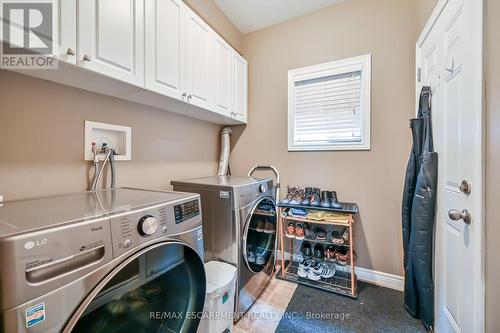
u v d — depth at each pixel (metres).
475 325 0.90
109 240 0.64
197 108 1.73
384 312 1.54
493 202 0.82
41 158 1.08
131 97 1.41
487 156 0.86
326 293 1.77
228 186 1.42
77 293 0.56
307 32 2.19
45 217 0.63
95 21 0.98
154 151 1.70
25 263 0.48
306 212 1.90
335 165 2.08
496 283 0.79
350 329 1.39
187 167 2.03
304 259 2.01
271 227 1.93
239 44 2.46
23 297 0.47
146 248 0.74
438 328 1.28
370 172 1.94
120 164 1.45
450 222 1.15
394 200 1.86
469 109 0.96
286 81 2.29
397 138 1.83
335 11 2.06
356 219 1.99
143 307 0.79
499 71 0.78
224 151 2.42
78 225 0.57
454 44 1.10
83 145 1.25
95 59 0.98
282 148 2.32
